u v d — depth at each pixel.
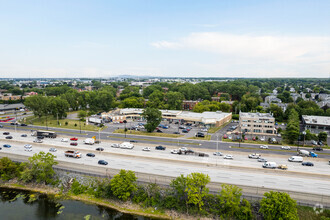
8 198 71.44
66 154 89.75
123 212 64.44
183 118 163.12
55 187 75.19
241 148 103.25
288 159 88.62
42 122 155.25
